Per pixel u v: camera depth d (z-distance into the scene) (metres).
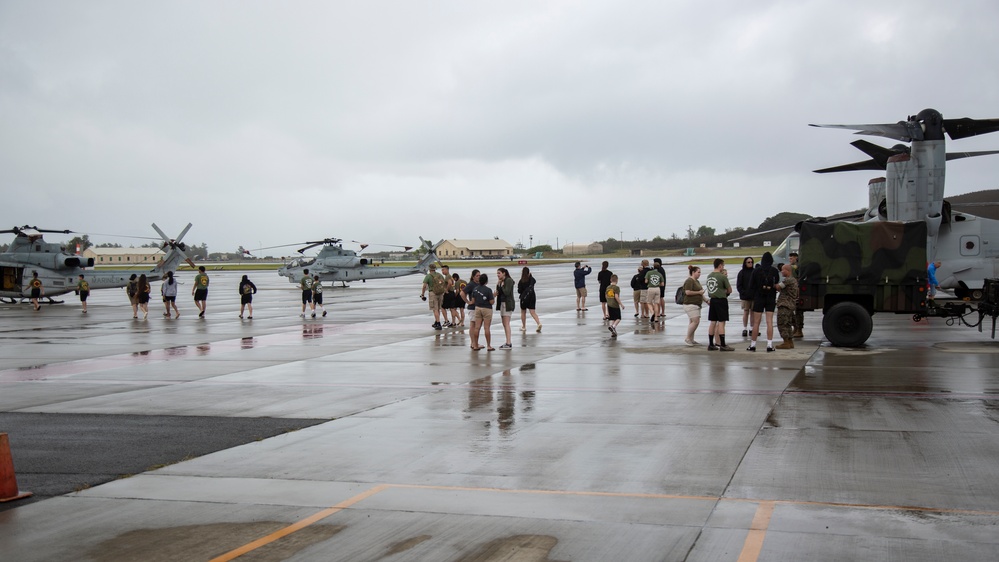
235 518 6.11
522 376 13.26
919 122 19.80
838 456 7.59
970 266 23.39
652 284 22.92
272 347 18.42
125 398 11.75
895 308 16.22
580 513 6.06
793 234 26.38
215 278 85.88
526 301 20.45
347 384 12.73
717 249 135.12
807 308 16.70
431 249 57.28
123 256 173.00
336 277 55.50
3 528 5.94
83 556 5.35
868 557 5.06
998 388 11.30
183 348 18.50
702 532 5.58
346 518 6.05
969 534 5.45
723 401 10.61
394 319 26.66
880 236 16.17
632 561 5.07
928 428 8.75
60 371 14.80
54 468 7.70
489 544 5.43
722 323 16.09
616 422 9.40
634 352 16.27
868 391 11.17
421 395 11.56
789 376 12.69
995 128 19.77
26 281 37.38
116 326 25.17
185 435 9.12
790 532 5.54
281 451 8.27
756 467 7.26
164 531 5.83
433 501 6.45
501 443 8.45
